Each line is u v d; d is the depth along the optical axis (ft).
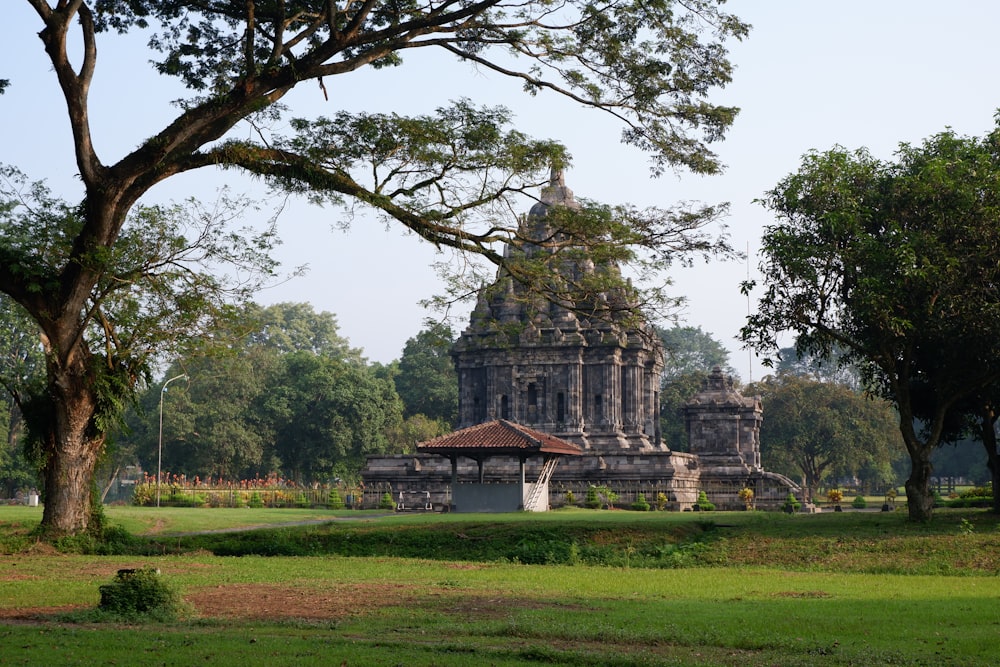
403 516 184.55
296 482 415.64
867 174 137.18
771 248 134.31
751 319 139.03
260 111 115.85
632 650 59.52
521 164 116.98
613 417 285.64
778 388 392.27
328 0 106.01
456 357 303.68
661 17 110.22
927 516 137.08
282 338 544.62
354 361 561.84
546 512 203.21
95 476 128.16
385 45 111.96
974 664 54.90
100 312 123.54
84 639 59.00
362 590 87.61
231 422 374.22
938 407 139.85
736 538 131.54
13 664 51.01
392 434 402.11
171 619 69.21
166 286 122.72
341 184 117.91
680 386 423.23
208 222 121.70
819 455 389.80
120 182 110.93
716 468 280.31
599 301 124.57
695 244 119.96
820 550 123.34
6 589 85.40
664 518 157.58
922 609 75.61
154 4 118.01
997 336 124.98
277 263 125.08
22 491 380.78
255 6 114.32
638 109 116.06
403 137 114.62
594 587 93.91
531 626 66.13
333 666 51.49
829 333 139.33
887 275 127.75
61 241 115.96
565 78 116.16
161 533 146.82
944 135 139.03
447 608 76.28
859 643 61.31
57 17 103.81
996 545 119.14
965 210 127.13
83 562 109.29
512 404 289.33
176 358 128.57
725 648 60.70
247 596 82.74
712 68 112.98
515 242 123.54
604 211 119.03
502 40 113.60
